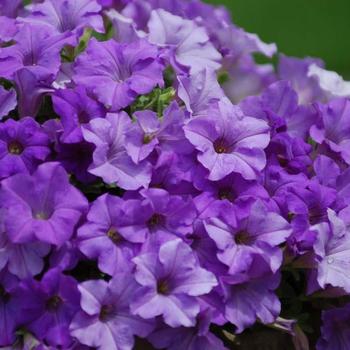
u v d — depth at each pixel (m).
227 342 1.03
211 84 1.08
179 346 1.00
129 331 0.99
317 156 1.08
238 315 1.01
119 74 1.07
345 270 1.03
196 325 1.00
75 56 1.11
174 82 1.12
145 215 1.01
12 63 1.05
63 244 0.99
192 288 0.99
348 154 1.09
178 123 1.04
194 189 1.04
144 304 0.98
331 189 1.05
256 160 1.04
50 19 1.12
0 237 0.99
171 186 1.03
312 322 1.07
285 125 1.08
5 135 1.02
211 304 1.00
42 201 1.00
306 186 1.05
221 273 1.01
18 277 0.99
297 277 1.04
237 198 1.03
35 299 0.98
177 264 1.00
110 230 1.01
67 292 0.98
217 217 1.02
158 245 1.01
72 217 0.99
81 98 1.04
